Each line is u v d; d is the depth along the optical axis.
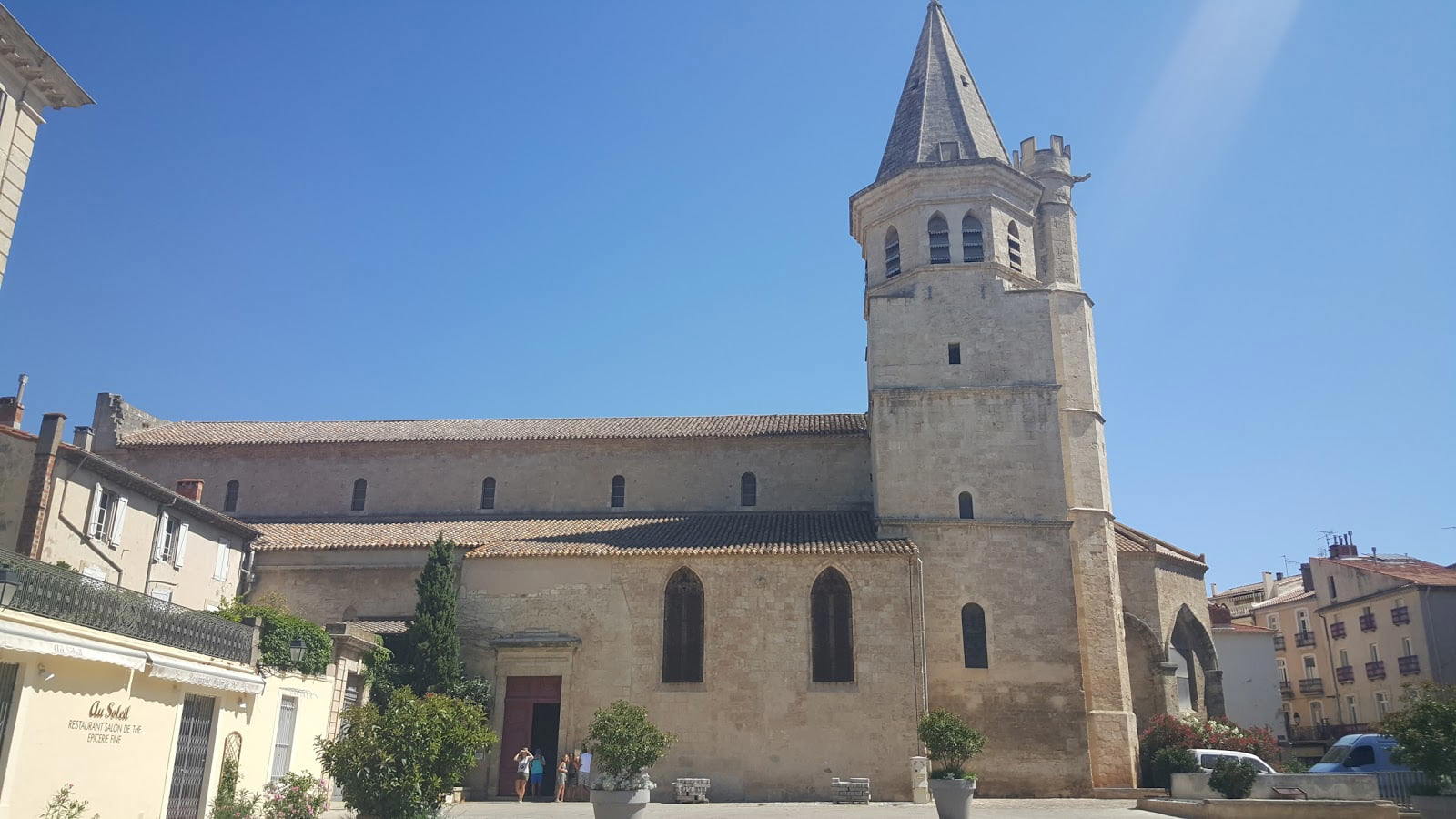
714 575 34.88
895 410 37.75
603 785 22.25
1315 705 64.62
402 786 18.58
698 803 31.69
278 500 42.91
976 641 34.97
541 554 35.47
